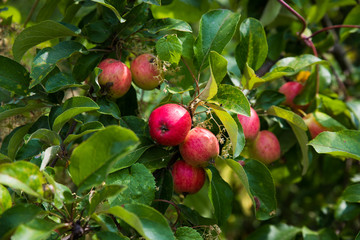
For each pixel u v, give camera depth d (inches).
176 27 40.9
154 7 51.3
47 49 39.9
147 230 34.4
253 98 44.7
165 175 40.2
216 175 41.5
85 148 33.9
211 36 41.4
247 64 41.6
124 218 33.9
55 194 35.4
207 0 51.8
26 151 40.1
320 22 56.4
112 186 34.6
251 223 66.8
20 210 33.9
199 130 39.3
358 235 39.6
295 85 46.8
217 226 39.9
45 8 47.1
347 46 70.0
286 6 46.3
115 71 40.2
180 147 39.4
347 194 42.7
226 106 38.5
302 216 63.2
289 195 65.3
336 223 50.8
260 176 41.5
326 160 54.3
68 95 50.6
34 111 43.7
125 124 41.4
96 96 40.9
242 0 52.0
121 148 33.5
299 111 47.0
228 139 41.1
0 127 43.8
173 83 42.1
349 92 57.5
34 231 33.3
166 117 38.1
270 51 50.3
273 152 43.4
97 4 43.9
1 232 33.4
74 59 45.1
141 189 37.7
